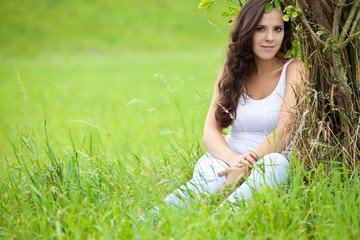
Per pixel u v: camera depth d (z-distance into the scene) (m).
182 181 3.55
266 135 3.45
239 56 3.57
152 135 7.82
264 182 3.06
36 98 14.21
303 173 3.23
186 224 2.95
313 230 2.90
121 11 47.25
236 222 2.83
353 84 3.47
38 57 32.44
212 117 3.77
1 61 29.33
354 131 3.40
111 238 2.76
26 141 4.03
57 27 40.97
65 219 3.03
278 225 2.82
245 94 3.64
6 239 2.99
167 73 21.08
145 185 3.61
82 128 8.71
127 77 20.62
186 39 40.94
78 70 24.12
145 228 2.93
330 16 3.34
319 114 3.55
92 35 40.19
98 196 3.49
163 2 50.44
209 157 3.62
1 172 3.98
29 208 3.29
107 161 4.11
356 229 2.75
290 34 3.58
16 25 39.94
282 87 3.54
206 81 16.95
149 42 39.53
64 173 3.67
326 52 3.44
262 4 3.41
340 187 3.12
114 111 11.67
